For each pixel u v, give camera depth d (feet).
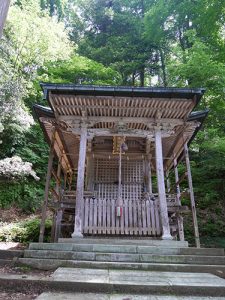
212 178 51.49
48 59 56.29
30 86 50.55
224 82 47.73
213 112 51.16
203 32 61.46
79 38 96.22
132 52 88.07
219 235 44.45
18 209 49.19
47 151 60.29
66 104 28.81
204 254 22.45
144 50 88.69
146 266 19.56
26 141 59.31
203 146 46.62
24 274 17.81
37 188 54.60
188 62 49.57
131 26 95.25
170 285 14.93
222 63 51.37
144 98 27.55
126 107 29.04
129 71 88.07
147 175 36.99
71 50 62.54
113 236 29.14
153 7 73.46
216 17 57.77
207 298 14.05
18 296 14.32
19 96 43.27
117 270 18.86
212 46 60.70
